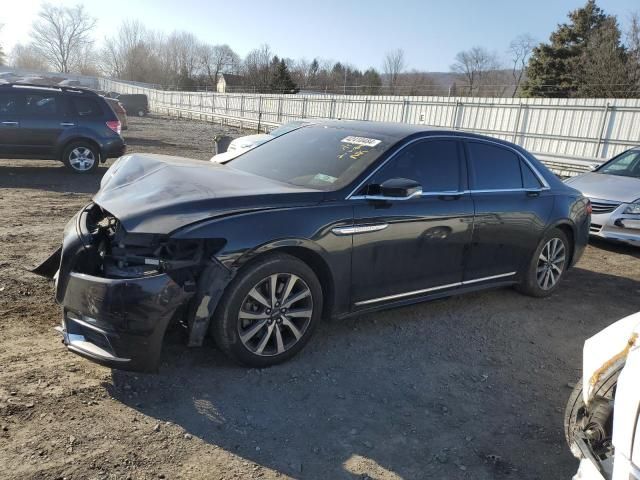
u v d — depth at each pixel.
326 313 3.93
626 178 8.58
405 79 72.25
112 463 2.62
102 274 3.28
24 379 3.23
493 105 24.08
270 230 3.42
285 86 70.44
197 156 16.64
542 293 5.61
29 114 11.18
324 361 3.86
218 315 3.35
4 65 93.88
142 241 3.24
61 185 10.35
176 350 3.75
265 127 32.97
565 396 3.73
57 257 4.05
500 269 5.07
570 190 5.77
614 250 8.25
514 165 5.18
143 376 3.41
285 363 3.75
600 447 2.35
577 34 44.88
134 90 60.69
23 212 7.66
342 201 3.81
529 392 3.74
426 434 3.14
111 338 3.08
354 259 3.87
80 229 3.41
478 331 4.68
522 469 2.92
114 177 4.04
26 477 2.46
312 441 2.97
